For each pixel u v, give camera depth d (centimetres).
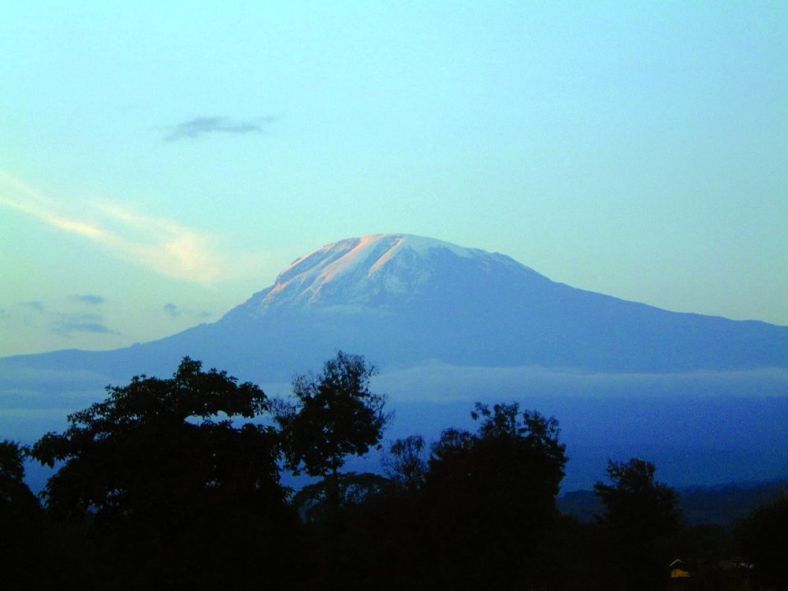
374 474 7088
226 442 4981
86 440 4862
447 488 5934
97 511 4875
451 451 6294
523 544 5991
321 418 7169
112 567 5056
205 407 4981
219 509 4731
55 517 4784
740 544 7269
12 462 4922
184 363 5097
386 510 6097
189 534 4672
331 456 7269
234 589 4731
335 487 7031
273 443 5122
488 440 6444
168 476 4775
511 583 5884
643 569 9069
